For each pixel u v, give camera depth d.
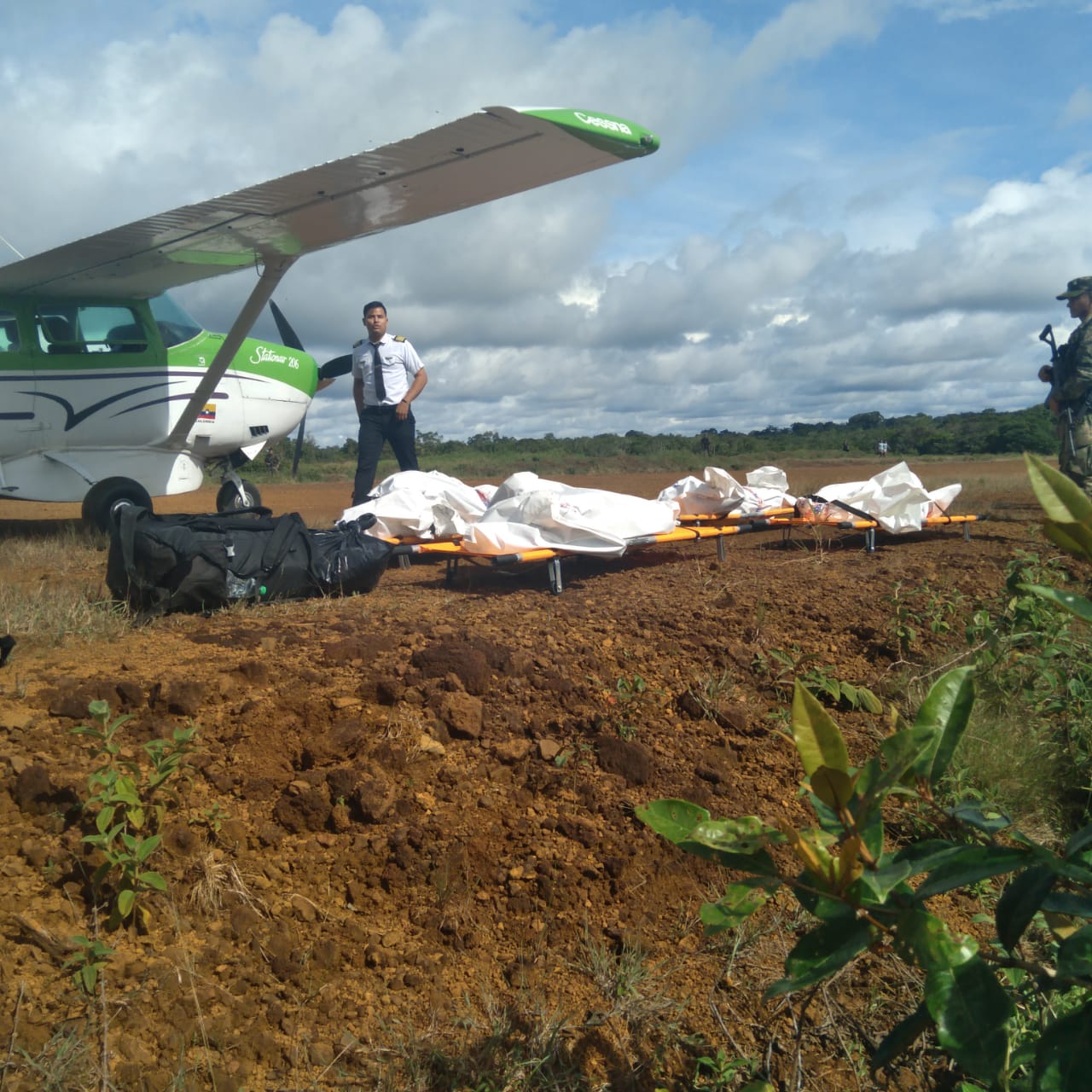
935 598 4.45
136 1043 1.94
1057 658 3.86
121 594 4.38
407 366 7.57
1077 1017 1.14
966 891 2.72
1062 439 7.20
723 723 3.47
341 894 2.54
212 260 7.44
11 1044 1.89
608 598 4.82
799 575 5.37
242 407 8.99
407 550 5.19
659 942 2.46
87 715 3.07
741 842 1.22
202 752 2.94
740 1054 2.14
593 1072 2.09
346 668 3.58
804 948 1.18
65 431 7.88
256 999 2.14
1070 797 3.20
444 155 5.57
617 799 2.92
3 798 2.59
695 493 6.18
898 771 1.08
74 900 2.30
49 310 7.84
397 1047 2.06
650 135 5.61
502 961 2.38
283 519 4.85
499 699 3.43
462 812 2.82
